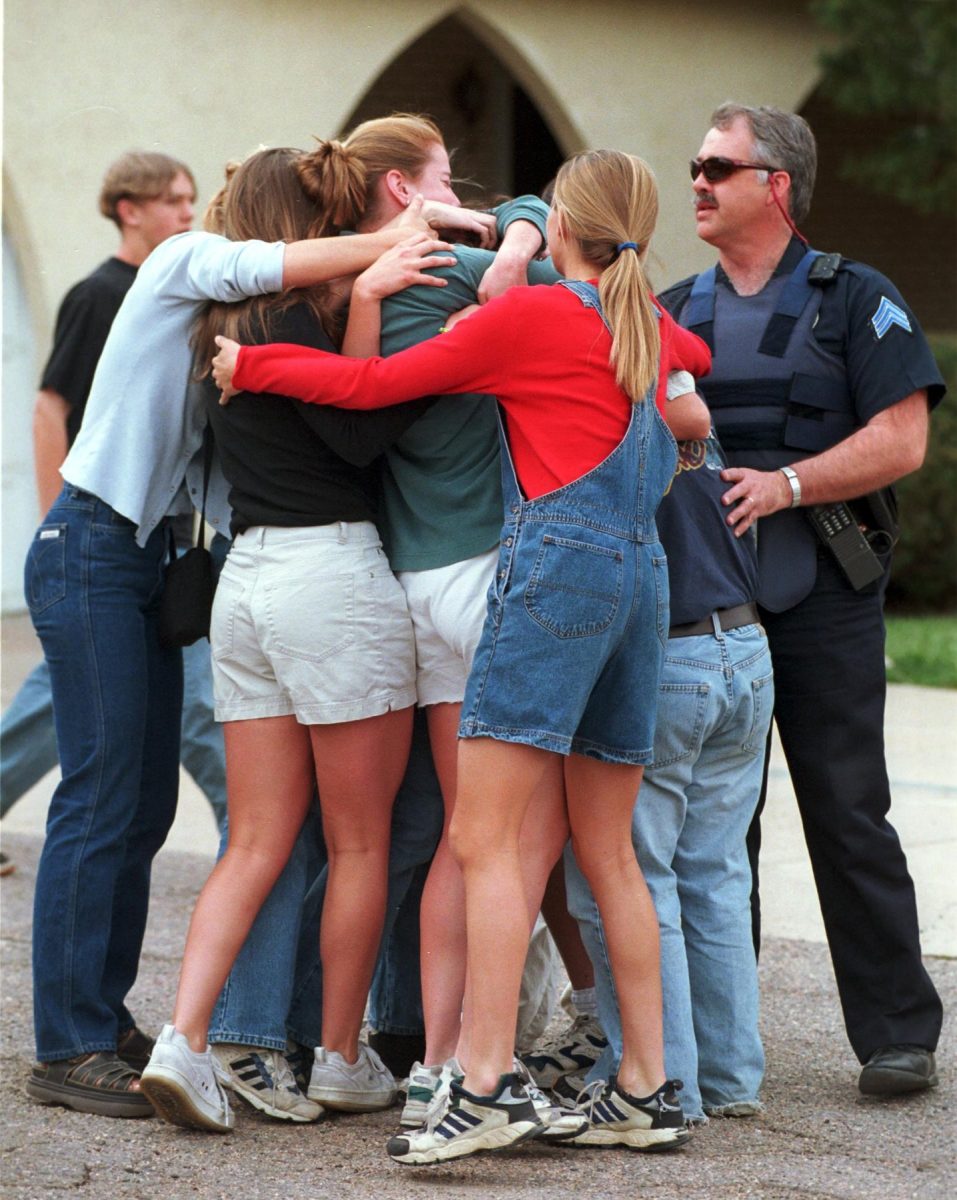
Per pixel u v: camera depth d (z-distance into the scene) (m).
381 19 39.72
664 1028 13.12
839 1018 16.52
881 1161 12.60
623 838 12.70
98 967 13.76
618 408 12.15
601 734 12.38
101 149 38.28
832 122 58.22
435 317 12.83
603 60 43.16
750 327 14.57
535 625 11.81
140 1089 12.67
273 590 12.72
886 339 14.23
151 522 13.64
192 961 12.82
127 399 13.37
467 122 52.66
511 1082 11.96
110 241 39.00
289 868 13.55
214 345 13.02
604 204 12.52
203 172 38.34
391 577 12.96
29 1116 13.43
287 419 12.70
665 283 43.66
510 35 41.91
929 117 54.16
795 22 45.81
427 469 12.91
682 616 13.26
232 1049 13.26
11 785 21.17
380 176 13.48
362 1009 13.52
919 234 59.94
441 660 13.00
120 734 13.61
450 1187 11.89
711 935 13.69
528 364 12.06
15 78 37.72
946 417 47.75
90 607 13.54
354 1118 13.52
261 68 38.59
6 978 17.44
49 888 13.65
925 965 17.86
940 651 40.44
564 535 11.86
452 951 13.11
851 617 14.35
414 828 13.95
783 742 14.62
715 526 13.56
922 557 47.94
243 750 13.08
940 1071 14.80
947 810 24.70
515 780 12.01
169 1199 11.66
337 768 12.91
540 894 12.82
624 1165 12.41
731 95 44.97
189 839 23.62
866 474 14.07
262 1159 12.48
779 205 14.55
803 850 22.77
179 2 37.97
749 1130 13.34
